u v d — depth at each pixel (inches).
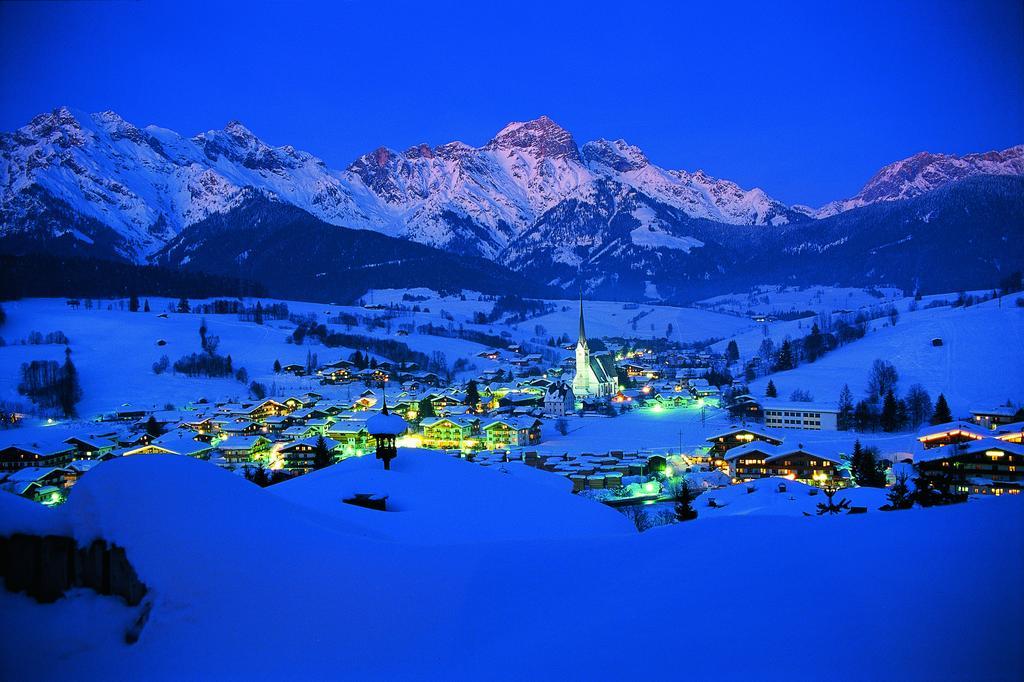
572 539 746.8
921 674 443.2
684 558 665.0
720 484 4055.1
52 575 605.0
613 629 552.7
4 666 547.2
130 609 601.6
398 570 664.4
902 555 593.0
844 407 5738.2
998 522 631.2
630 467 4421.8
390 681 523.8
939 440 4175.7
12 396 6451.8
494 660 536.4
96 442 4586.6
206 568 628.4
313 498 1167.6
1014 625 470.3
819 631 507.8
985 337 7337.6
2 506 622.5
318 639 577.9
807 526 701.3
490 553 704.4
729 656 496.1
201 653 566.3
